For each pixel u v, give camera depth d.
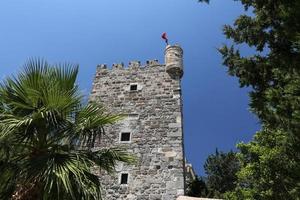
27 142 8.02
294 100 7.56
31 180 7.31
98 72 24.50
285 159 13.29
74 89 8.70
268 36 9.34
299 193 11.13
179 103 21.62
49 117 8.01
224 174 36.41
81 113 8.55
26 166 7.47
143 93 22.59
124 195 18.31
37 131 8.08
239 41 9.87
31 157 7.82
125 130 20.88
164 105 21.70
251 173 22.28
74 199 7.00
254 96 9.16
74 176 7.36
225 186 35.47
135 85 23.16
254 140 24.09
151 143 20.06
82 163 7.91
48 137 8.16
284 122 8.02
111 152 8.70
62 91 8.40
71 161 7.63
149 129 20.70
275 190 18.20
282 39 8.98
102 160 8.52
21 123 7.61
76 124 8.36
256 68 9.46
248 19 9.80
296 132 7.70
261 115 8.98
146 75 23.53
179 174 18.53
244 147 24.64
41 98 8.23
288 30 8.07
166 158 19.28
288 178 11.15
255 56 9.66
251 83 9.52
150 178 18.67
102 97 22.95
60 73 9.10
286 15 8.03
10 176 7.57
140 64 24.23
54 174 7.13
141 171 19.02
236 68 9.72
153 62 24.09
